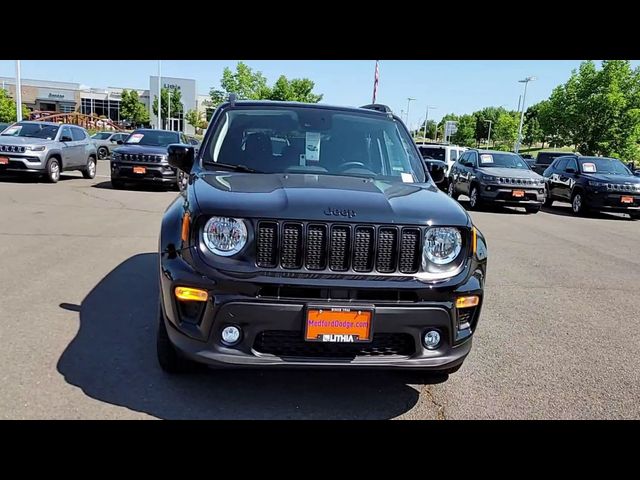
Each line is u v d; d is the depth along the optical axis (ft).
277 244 9.16
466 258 10.04
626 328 16.44
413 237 9.58
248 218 9.20
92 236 25.48
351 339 9.26
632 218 49.01
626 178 47.91
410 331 9.54
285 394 11.10
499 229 36.78
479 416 10.58
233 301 9.05
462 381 12.12
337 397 11.12
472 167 51.39
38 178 53.67
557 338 15.26
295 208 9.35
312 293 9.17
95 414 9.80
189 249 9.46
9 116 143.64
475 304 10.19
